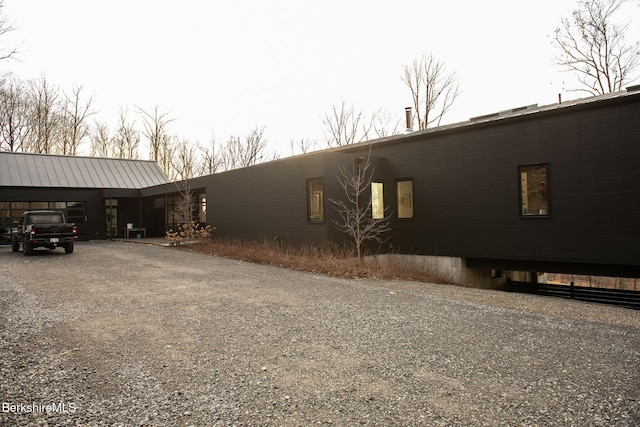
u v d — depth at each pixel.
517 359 4.38
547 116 10.68
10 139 33.53
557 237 10.45
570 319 6.30
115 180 25.23
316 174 13.09
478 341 5.02
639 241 9.15
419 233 13.67
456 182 12.68
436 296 7.98
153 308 6.68
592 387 3.64
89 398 3.40
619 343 5.00
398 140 14.10
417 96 32.03
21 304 6.96
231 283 9.09
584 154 10.01
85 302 7.12
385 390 3.57
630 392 3.53
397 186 14.51
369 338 5.11
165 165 40.09
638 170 9.19
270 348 4.70
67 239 15.32
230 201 17.36
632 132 9.28
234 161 39.31
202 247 16.50
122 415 3.10
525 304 7.50
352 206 13.45
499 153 11.66
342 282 9.40
